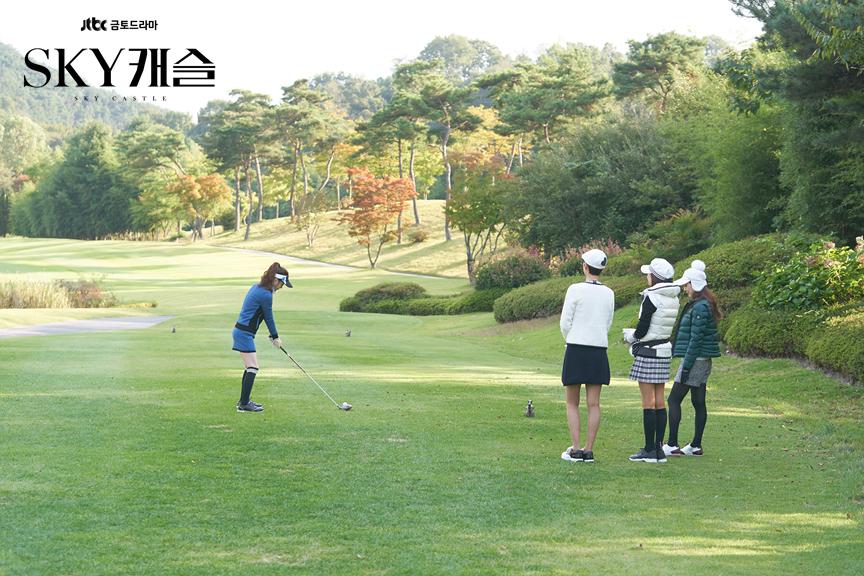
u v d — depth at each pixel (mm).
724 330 18547
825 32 12836
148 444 8172
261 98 107438
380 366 16109
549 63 92312
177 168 121125
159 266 79812
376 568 5102
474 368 16547
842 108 15250
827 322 14867
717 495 7184
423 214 94438
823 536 6035
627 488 7336
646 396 8469
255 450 8102
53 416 9383
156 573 4895
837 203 23484
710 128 32156
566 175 45500
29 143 182625
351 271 73375
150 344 19516
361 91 179000
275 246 94250
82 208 128625
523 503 6672
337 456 8000
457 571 5094
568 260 37406
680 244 30906
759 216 28672
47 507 6047
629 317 23438
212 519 5949
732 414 11703
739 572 5211
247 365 10188
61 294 39281
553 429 9930
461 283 61594
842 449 9242
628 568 5242
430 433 9289
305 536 5664
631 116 48094
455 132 90375
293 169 107750
